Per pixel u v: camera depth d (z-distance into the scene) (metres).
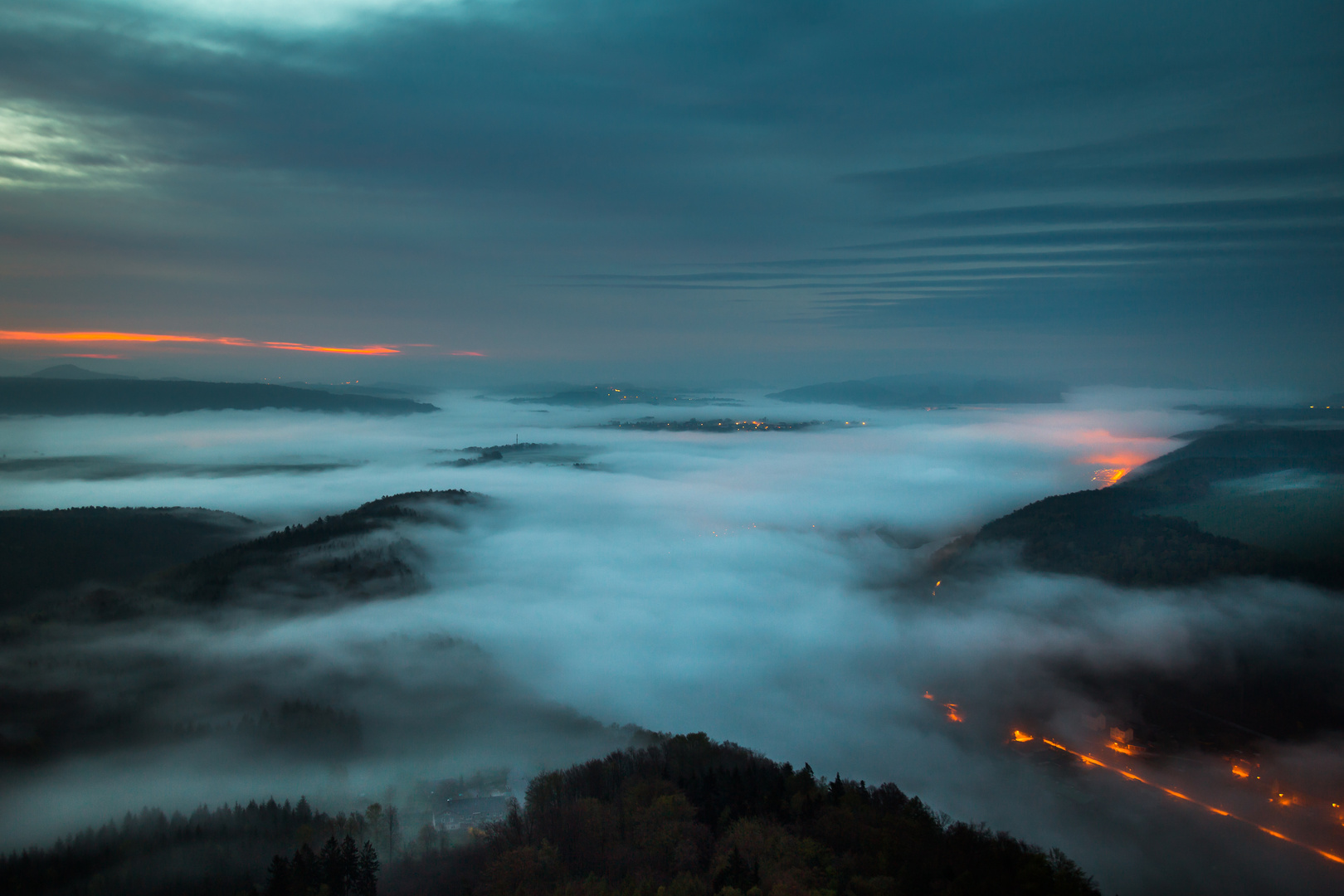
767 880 70.62
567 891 73.31
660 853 78.50
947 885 73.19
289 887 76.62
